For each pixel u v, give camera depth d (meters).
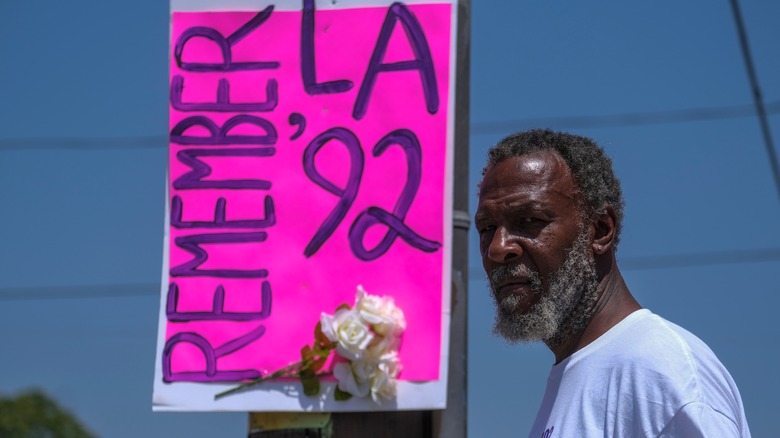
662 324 5.13
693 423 4.70
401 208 6.48
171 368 6.51
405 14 6.66
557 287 5.46
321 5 6.78
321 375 6.34
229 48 6.84
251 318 6.51
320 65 6.72
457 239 6.55
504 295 5.55
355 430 6.32
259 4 6.85
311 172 6.62
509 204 5.54
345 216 6.53
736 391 5.05
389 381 6.23
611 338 5.27
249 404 6.38
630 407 4.94
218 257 6.62
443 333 6.30
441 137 6.51
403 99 6.59
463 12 6.74
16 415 36.41
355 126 6.61
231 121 6.76
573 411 5.18
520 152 5.64
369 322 6.21
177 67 6.86
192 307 6.58
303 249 6.54
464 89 6.69
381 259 6.44
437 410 6.34
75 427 37.03
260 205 6.64
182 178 6.74
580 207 5.55
